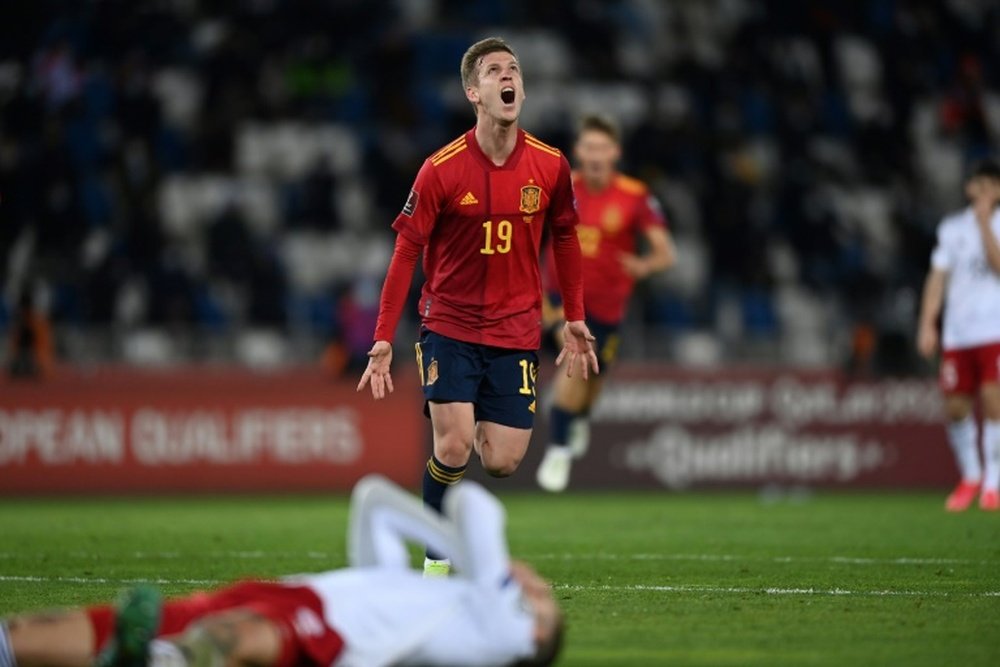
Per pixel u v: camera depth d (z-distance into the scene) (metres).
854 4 88.81
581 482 58.91
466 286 25.16
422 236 24.73
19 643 14.86
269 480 57.34
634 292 66.62
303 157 76.94
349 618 15.09
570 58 83.56
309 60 79.69
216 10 81.75
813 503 52.44
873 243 76.94
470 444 25.28
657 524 42.03
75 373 56.72
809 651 19.05
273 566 30.34
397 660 15.14
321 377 58.22
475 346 25.23
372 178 74.25
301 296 67.88
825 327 66.62
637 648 19.27
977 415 60.56
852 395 61.19
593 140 42.97
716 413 60.09
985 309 43.97
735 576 28.02
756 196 75.81
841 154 82.75
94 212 69.56
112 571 29.23
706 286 71.25
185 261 66.81
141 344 63.72
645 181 74.06
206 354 62.38
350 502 52.41
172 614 15.02
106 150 73.06
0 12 78.75
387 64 79.88
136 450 56.38
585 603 23.80
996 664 18.12
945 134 84.88
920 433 61.59
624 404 59.41
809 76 85.62
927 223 78.56
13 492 55.38
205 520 43.50
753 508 49.47
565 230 25.78
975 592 25.33
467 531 15.62
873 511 47.25
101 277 64.56
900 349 61.84
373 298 61.66
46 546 34.56
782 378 60.78
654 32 87.12
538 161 25.11
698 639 20.02
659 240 43.62
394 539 16.27
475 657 15.48
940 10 90.44
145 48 79.75
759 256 72.81
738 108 82.31
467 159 24.77
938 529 39.31
